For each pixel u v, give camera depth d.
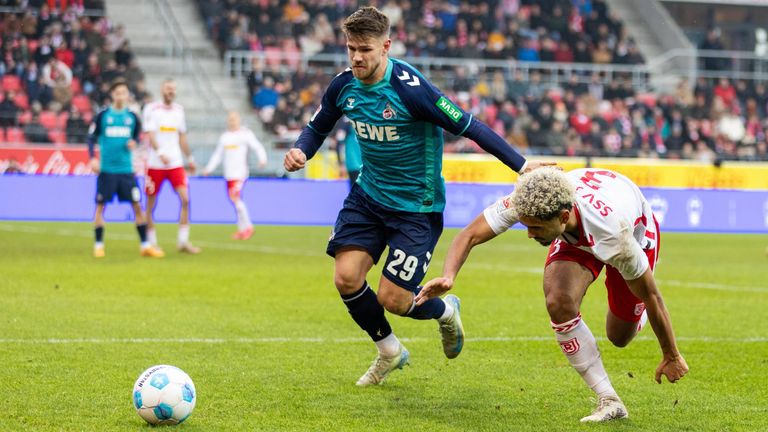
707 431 13.37
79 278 30.59
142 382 13.12
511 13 82.69
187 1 79.50
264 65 73.12
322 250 43.28
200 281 30.77
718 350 20.03
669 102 76.31
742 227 61.91
